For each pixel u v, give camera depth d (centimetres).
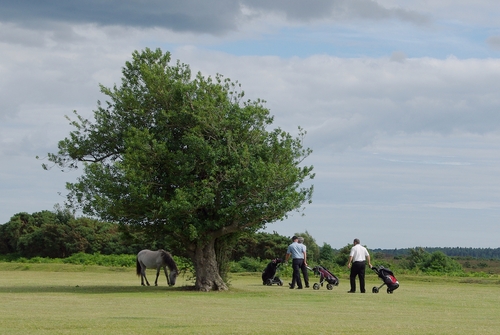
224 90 2488
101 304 1770
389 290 2428
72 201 2408
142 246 6384
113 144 2588
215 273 2505
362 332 1175
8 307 1647
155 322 1309
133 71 2617
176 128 2489
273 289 2622
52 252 6600
